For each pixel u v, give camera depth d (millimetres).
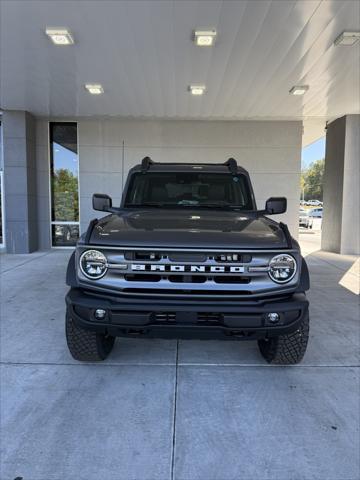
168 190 4336
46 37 5707
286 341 3309
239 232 3125
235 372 3471
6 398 3021
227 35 5582
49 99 8961
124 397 3043
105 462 2326
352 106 9531
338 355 3852
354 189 10758
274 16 5023
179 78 7418
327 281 7324
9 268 8367
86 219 11234
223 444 2492
